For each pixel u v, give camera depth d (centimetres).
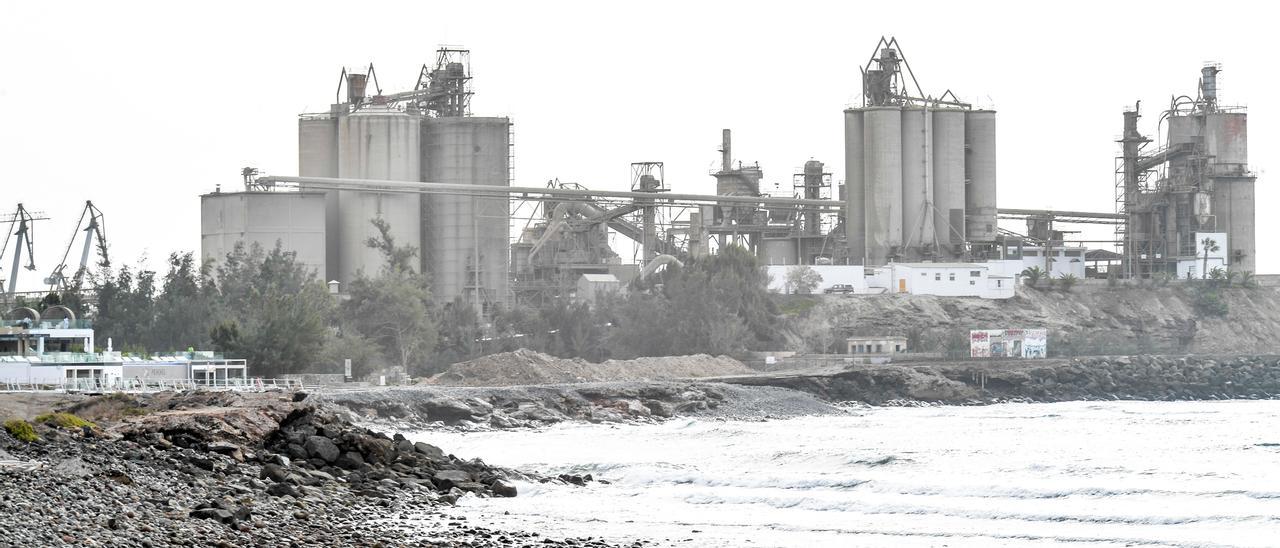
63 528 17912
